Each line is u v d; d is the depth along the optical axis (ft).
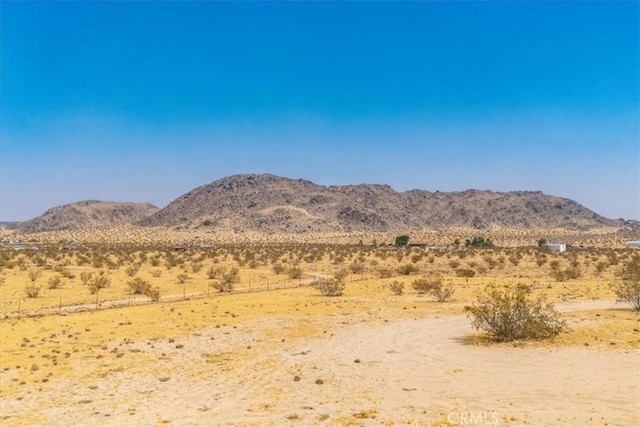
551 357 67.31
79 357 71.10
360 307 115.55
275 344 78.43
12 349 76.28
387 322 96.02
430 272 216.54
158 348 76.43
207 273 211.20
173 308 115.65
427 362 66.08
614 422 44.37
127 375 62.23
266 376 60.95
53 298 142.82
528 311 79.97
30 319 104.58
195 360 69.26
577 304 117.19
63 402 52.80
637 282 124.26
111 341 81.35
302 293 146.72
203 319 100.32
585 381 56.34
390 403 50.52
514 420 45.27
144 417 48.21
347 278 201.36
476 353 70.54
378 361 67.05
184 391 55.88
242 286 177.78
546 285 161.38
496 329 79.51
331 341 79.97
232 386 57.31
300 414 48.08
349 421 46.01
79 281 184.65
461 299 128.47
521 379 57.67
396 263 284.20
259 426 45.39
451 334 84.23
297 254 354.74
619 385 54.65
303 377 60.23
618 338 77.71
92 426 46.09
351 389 55.26
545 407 48.49
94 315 108.17
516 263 262.47
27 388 57.41
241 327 91.91
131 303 130.62
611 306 113.50
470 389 54.39
